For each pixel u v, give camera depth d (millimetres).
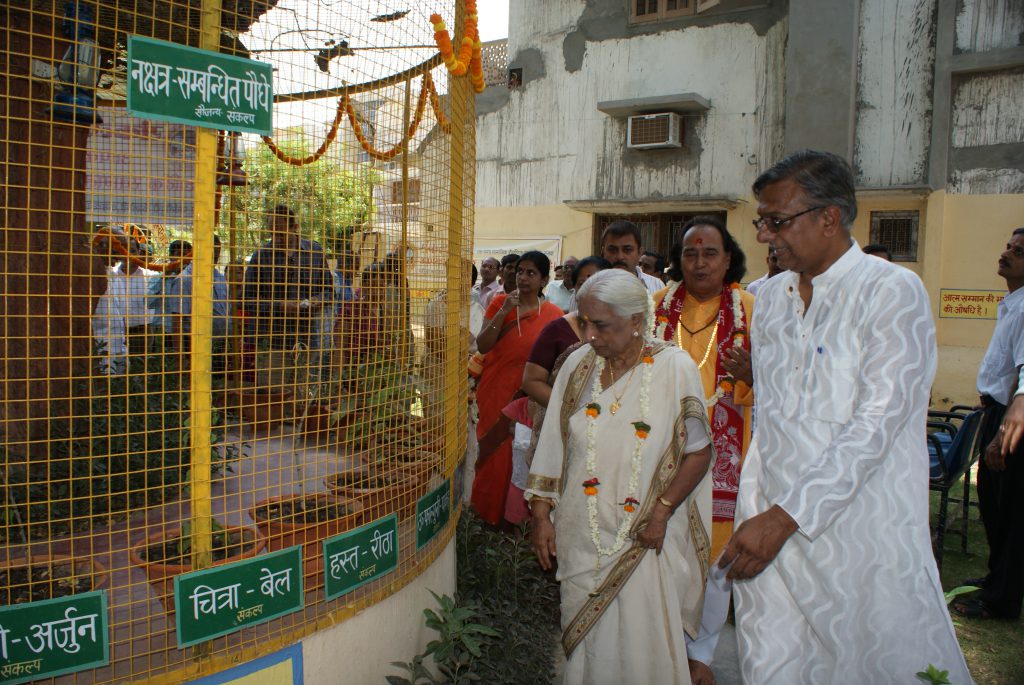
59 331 2977
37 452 2916
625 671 2580
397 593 2775
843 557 2162
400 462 3074
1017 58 9734
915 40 10398
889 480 2150
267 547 2627
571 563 2660
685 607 2736
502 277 7234
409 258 3205
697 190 12188
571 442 2688
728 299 3336
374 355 3250
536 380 3791
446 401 3176
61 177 2891
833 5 10594
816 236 2186
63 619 1973
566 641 2684
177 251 3441
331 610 2488
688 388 2592
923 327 2113
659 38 12359
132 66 1993
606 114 12750
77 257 2973
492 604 3518
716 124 12008
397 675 2768
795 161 2195
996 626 4023
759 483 2406
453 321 3215
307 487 3240
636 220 12750
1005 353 4441
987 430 4559
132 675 2104
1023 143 9945
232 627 2207
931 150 10211
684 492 2551
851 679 2174
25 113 2795
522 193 13594
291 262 3328
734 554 2062
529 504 2807
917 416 2160
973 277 10195
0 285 2824
